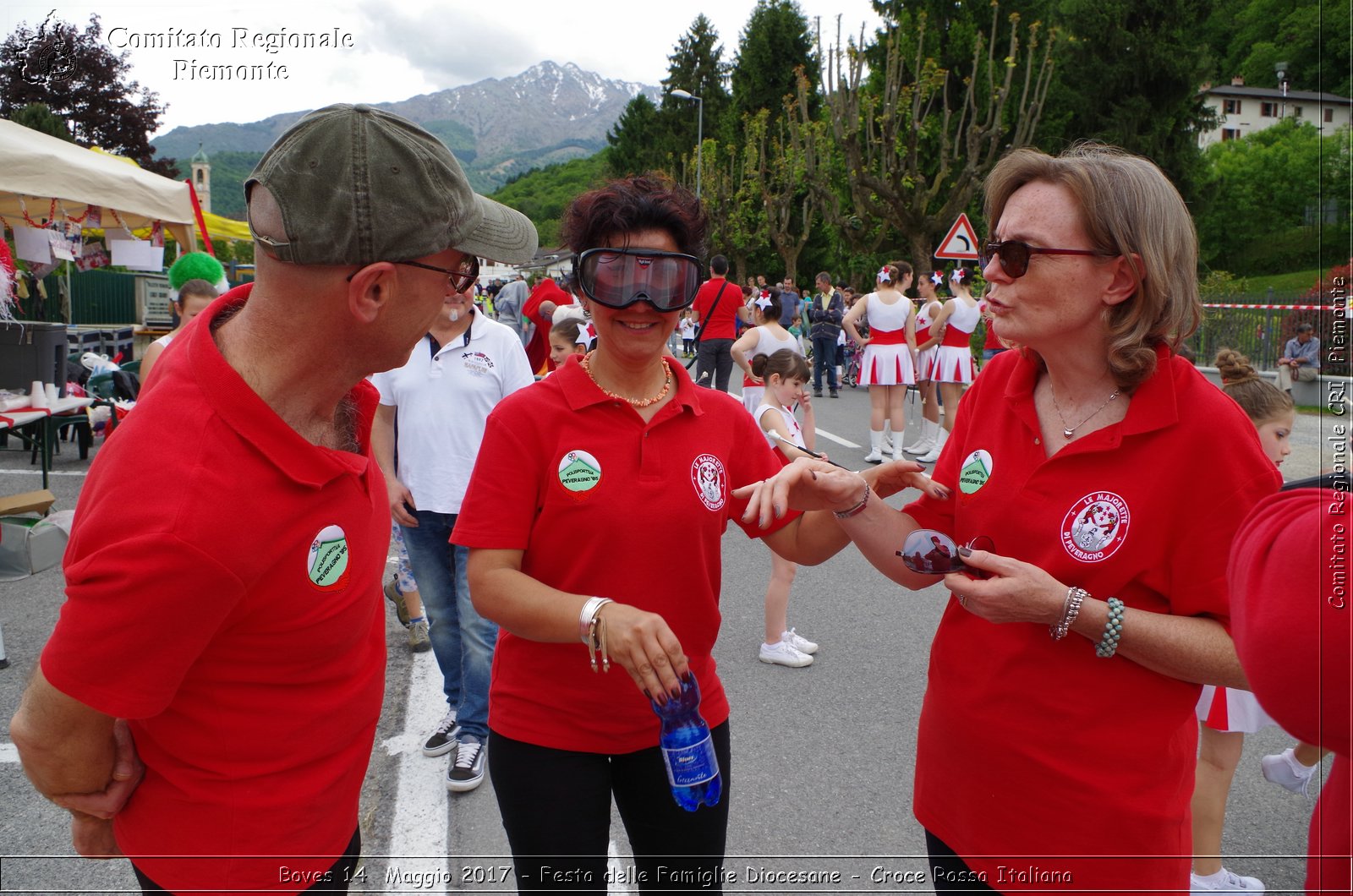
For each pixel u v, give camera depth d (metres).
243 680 1.33
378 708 1.61
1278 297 13.05
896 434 9.41
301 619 1.35
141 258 9.93
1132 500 1.51
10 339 7.50
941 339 9.42
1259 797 3.29
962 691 1.68
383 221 1.24
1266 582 1.02
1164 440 1.50
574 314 6.62
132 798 1.40
